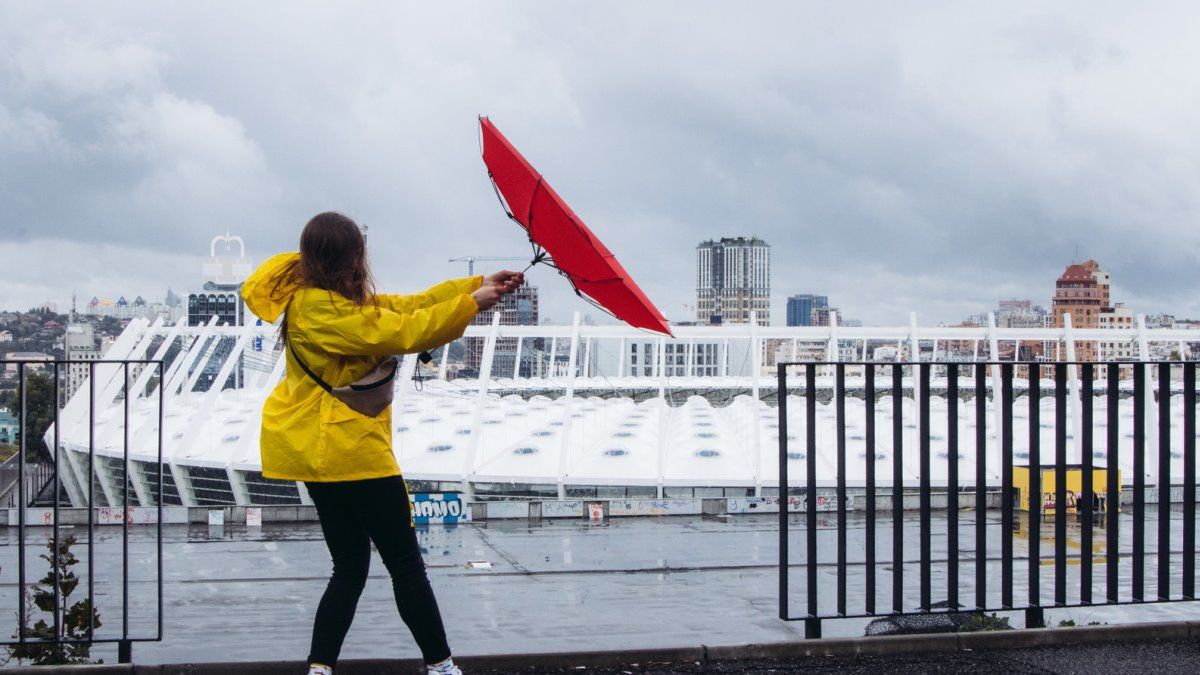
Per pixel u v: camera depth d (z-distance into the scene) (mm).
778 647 6566
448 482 64250
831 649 6652
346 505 5238
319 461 5098
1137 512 7961
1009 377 7805
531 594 20391
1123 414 72625
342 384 5156
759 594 19516
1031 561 7824
